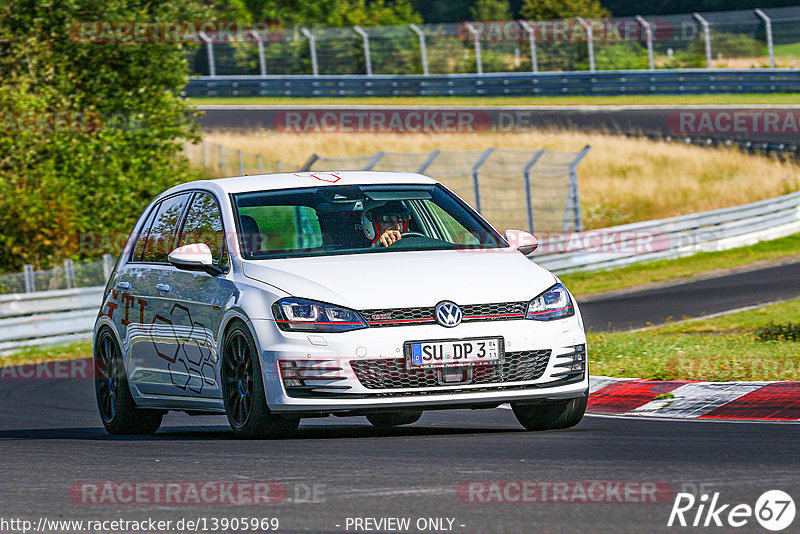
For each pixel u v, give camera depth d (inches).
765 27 7116.1
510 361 971.9
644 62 7298.2
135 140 3826.3
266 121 6195.9
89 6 3796.8
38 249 3432.6
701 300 3051.2
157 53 3897.6
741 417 1172.5
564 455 864.3
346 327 951.6
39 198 3430.1
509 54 7244.1
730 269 3843.5
